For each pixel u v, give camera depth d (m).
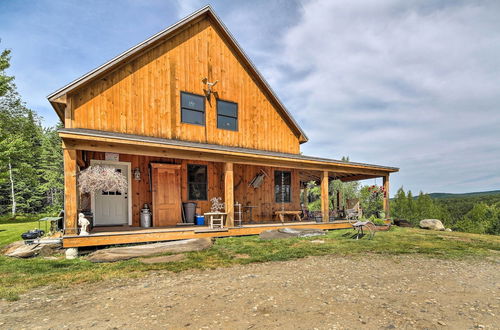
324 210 12.20
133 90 9.86
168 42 10.77
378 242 9.08
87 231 7.88
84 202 9.09
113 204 9.59
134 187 9.86
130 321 3.20
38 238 8.00
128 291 4.32
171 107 10.59
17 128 24.33
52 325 3.13
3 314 3.47
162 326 3.06
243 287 4.45
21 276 5.21
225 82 12.14
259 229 10.27
